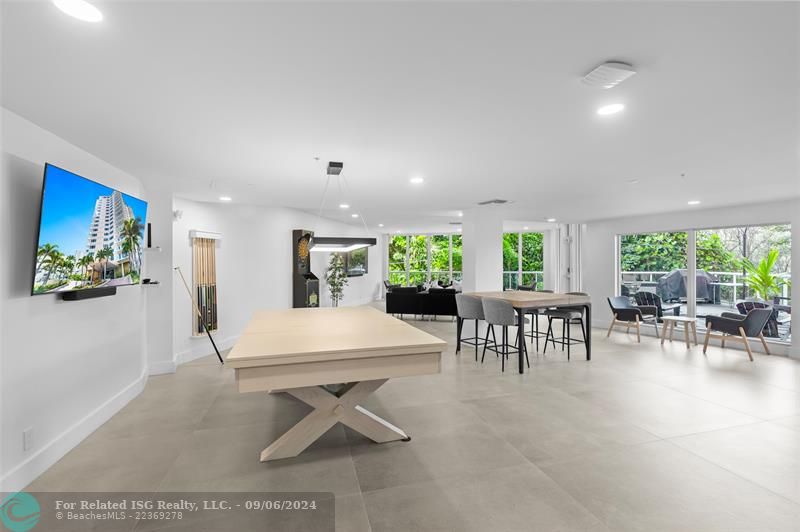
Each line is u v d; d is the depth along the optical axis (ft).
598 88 6.87
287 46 5.50
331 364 8.24
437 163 12.09
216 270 19.88
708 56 5.77
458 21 4.92
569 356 19.01
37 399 8.46
